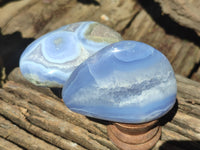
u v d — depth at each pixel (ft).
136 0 1.11
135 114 0.50
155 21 1.02
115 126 0.60
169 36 0.97
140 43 0.53
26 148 0.61
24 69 0.62
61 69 0.60
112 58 0.51
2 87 0.76
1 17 1.09
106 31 0.64
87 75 0.51
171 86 0.51
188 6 0.90
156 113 0.50
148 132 0.58
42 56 0.61
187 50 0.92
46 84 0.62
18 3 1.15
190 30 0.95
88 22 0.66
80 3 1.13
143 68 0.50
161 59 0.52
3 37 1.01
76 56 0.60
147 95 0.49
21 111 0.68
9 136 0.63
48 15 1.09
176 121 0.63
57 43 0.62
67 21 1.07
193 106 0.65
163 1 0.96
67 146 0.62
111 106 0.50
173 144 0.61
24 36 1.01
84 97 0.52
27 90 0.72
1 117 0.67
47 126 0.65
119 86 0.50
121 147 0.58
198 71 0.87
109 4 1.12
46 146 0.61
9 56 0.91
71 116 0.66
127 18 1.06
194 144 0.60
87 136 0.62
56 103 0.68
